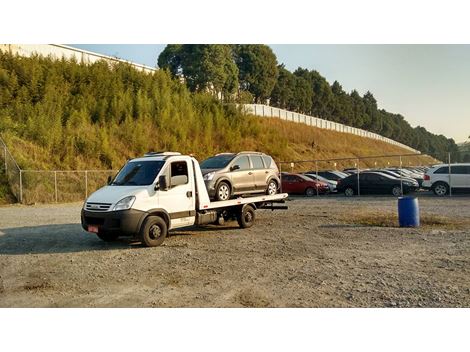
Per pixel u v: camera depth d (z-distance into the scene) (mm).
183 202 12047
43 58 41281
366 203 22953
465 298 6633
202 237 12750
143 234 11031
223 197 13578
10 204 25641
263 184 15055
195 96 51625
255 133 52375
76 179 30000
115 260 9727
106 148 34062
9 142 29000
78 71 41500
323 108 100188
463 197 24000
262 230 14055
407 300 6598
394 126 141750
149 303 6691
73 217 18703
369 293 6973
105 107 38906
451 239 11680
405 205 14258
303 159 56062
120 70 46312
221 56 62219
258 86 75375
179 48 69188
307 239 12211
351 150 75625
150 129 39781
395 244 11172
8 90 34781
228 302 6684
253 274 8320
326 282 7652
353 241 11766
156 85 46781
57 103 36094
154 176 11594
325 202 24172
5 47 40281
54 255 10359
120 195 11000
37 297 7070
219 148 44562
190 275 8328
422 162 102125
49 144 31344
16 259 9953
